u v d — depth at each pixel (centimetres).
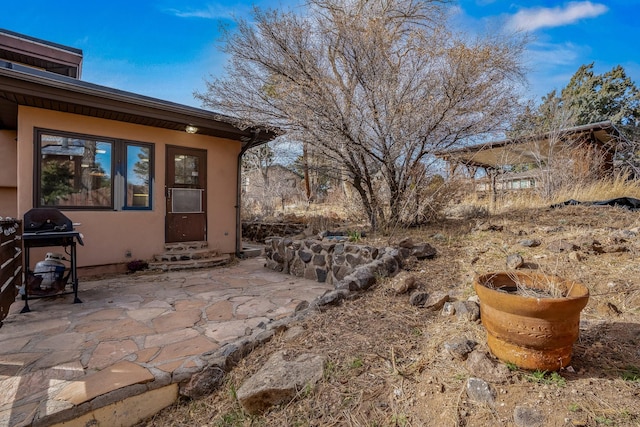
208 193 629
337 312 267
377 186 587
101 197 512
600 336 192
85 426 180
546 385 155
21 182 444
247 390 184
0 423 165
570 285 181
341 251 446
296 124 518
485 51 424
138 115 489
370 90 484
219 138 645
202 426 188
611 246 310
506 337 167
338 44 508
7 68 375
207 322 305
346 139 497
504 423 142
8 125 539
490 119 473
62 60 666
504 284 200
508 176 810
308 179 1195
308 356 207
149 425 196
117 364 221
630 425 131
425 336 215
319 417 168
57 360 228
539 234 402
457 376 171
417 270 345
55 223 386
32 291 356
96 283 457
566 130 757
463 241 417
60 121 472
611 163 793
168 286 442
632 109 1716
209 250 607
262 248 782
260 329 272
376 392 173
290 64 516
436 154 536
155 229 564
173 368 215
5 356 234
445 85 449
